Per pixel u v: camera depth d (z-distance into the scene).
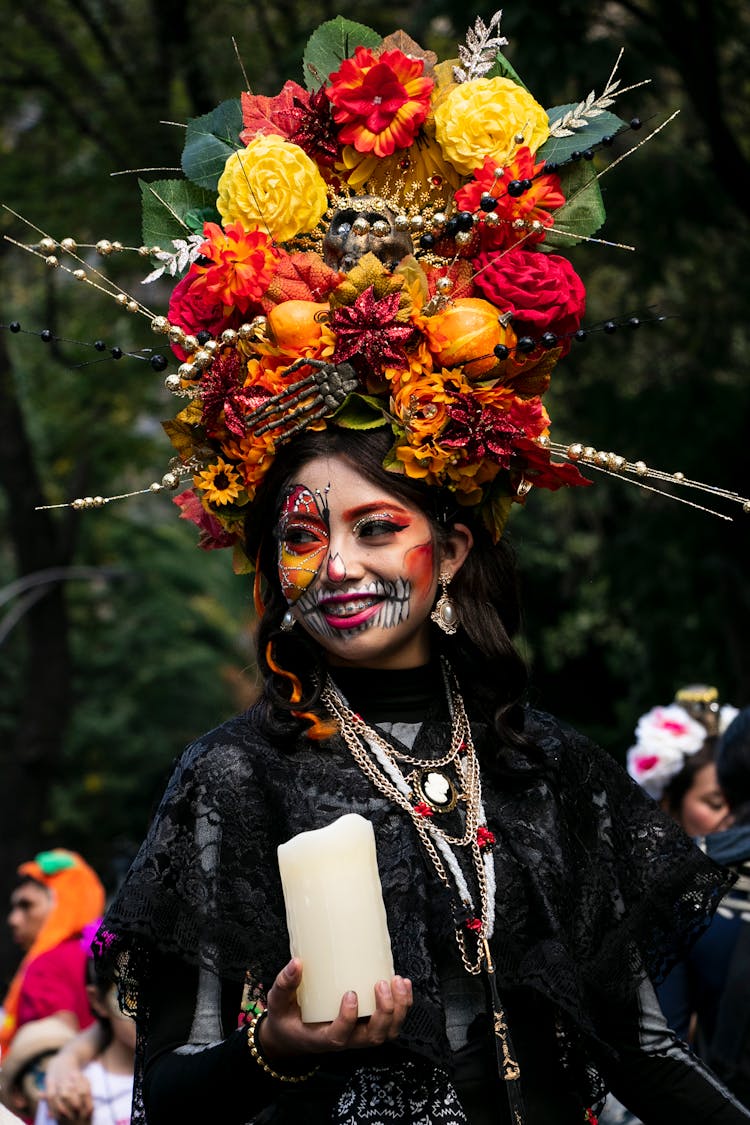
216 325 2.75
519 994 2.52
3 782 15.55
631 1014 2.67
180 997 2.46
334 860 2.23
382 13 11.08
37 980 6.07
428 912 2.48
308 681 2.67
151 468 17.28
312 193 2.77
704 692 5.13
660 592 11.67
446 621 2.69
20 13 12.53
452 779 2.61
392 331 2.59
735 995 3.73
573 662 17.28
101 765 24.08
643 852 2.72
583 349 11.80
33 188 12.27
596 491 13.17
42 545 15.66
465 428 2.62
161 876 2.45
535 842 2.58
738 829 3.89
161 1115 2.38
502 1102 2.43
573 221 2.85
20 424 15.48
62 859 6.65
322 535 2.59
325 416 2.60
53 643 15.66
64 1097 4.57
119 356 2.71
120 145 11.93
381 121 2.79
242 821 2.50
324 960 2.22
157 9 11.66
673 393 11.03
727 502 11.17
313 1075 2.45
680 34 8.70
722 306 11.73
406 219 2.73
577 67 8.16
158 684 24.62
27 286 15.37
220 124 2.94
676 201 10.00
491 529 2.78
